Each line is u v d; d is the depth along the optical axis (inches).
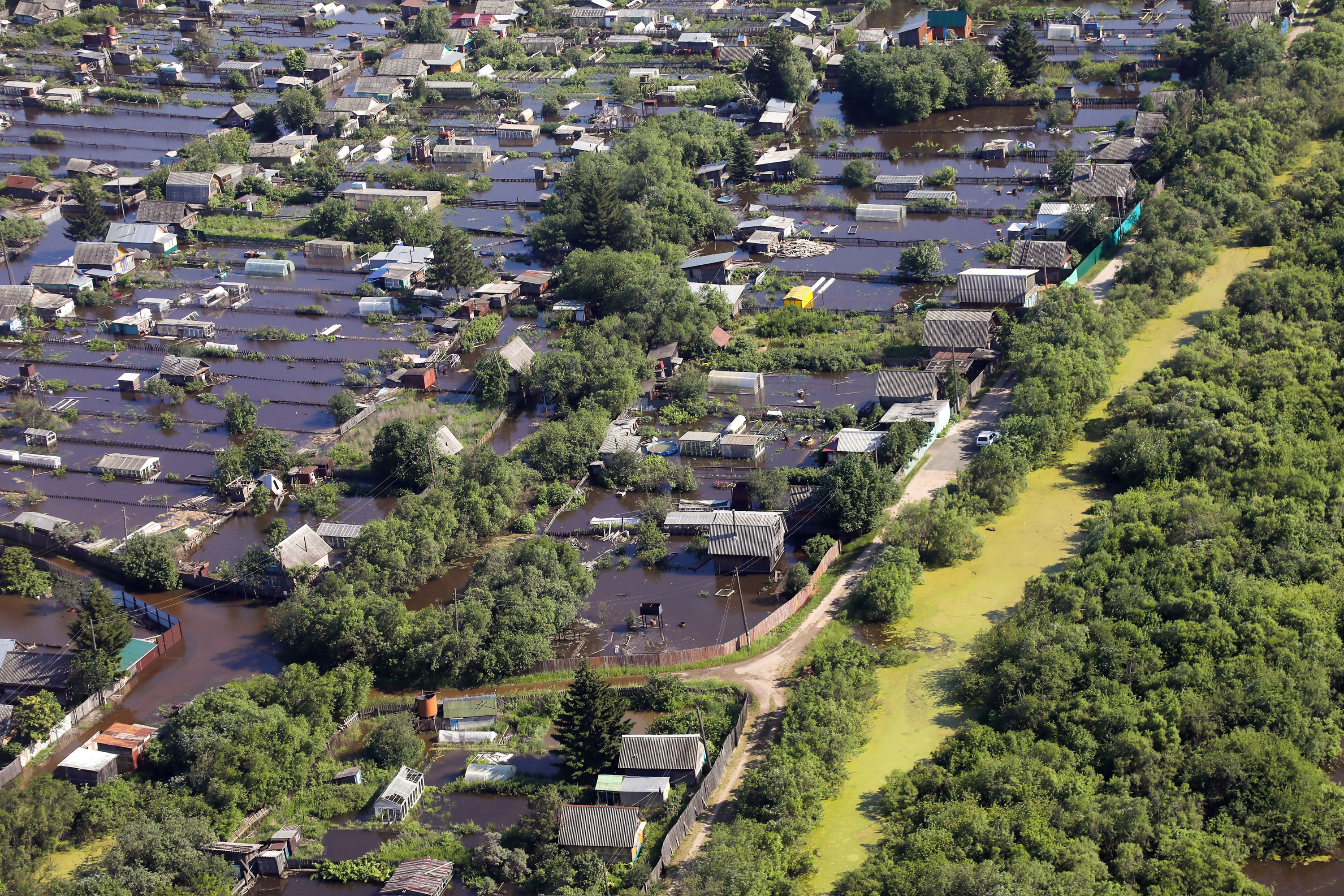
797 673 6294.3
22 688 6441.9
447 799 5708.7
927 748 5777.6
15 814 5408.5
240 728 5861.2
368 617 6560.0
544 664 6392.7
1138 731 5600.4
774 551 7052.2
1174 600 6245.1
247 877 5315.0
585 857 5162.4
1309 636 6013.8
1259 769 5339.6
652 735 5772.6
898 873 4960.6
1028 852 5073.8
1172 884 4904.0
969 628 6505.9
